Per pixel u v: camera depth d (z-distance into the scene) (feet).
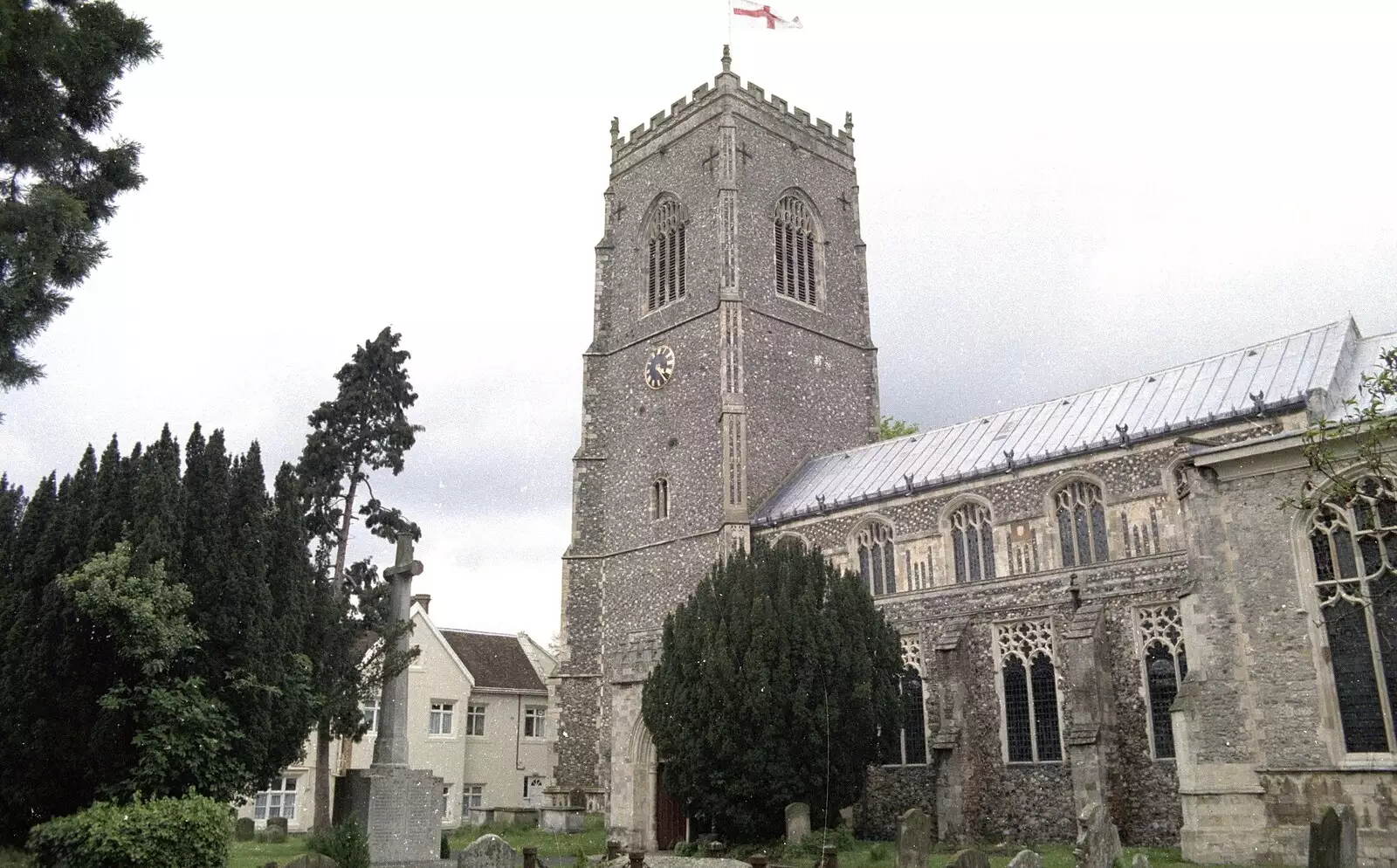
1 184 60.49
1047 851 103.14
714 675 105.29
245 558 77.77
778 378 175.63
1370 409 70.85
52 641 69.62
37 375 58.80
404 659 93.97
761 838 103.35
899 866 69.67
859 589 114.42
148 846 59.77
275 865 66.59
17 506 79.61
